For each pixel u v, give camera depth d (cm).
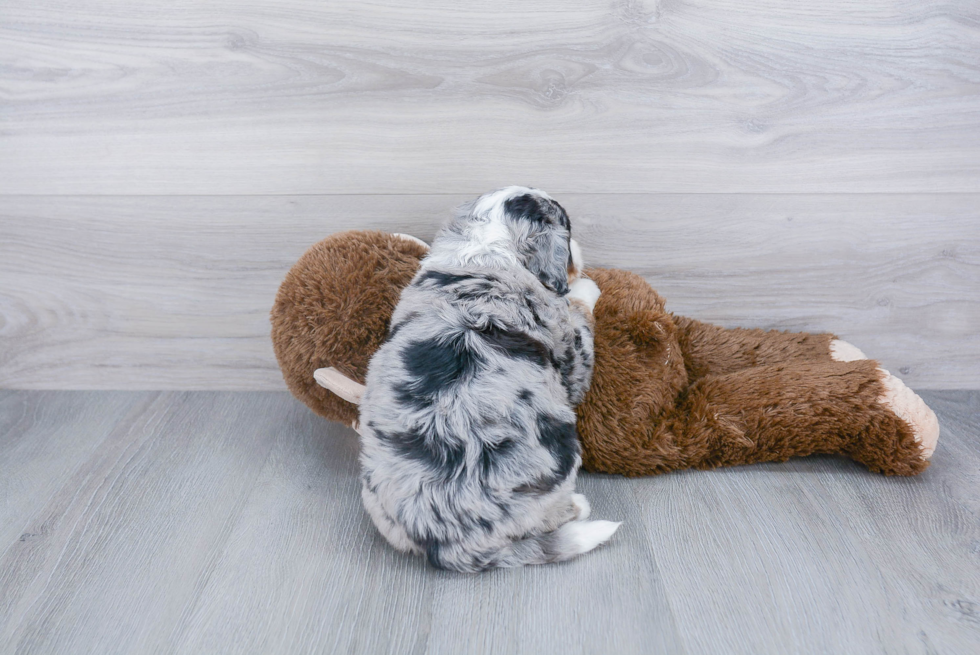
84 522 159
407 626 130
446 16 175
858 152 189
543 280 158
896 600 135
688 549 149
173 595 138
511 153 189
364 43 178
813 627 129
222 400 212
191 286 204
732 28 177
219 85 183
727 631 129
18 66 182
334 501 167
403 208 195
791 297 205
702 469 177
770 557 147
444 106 184
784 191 193
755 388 174
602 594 137
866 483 171
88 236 199
